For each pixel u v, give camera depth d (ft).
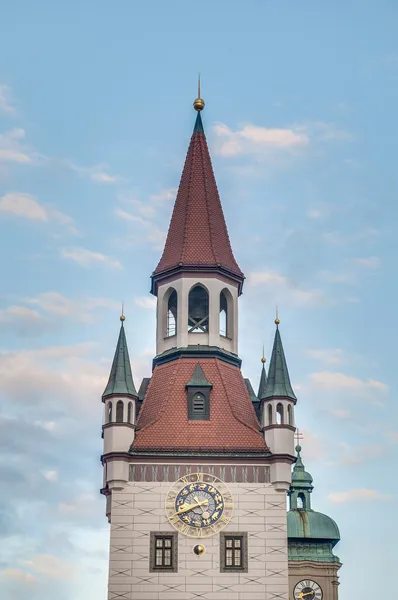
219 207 431.43
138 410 398.01
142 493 380.17
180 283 413.18
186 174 435.12
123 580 372.99
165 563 374.84
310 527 539.70
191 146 440.04
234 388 403.54
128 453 382.83
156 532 377.30
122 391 388.37
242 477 382.83
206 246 418.31
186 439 386.93
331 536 539.29
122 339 399.03
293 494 553.23
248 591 372.79
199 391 396.37
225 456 383.65
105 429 386.32
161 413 393.09
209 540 376.89
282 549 376.48
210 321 410.31
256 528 378.32
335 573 536.42
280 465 382.83
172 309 418.10
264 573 374.43
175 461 383.45
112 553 375.45
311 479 554.46
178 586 372.79
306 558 535.60
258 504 380.37
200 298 415.64
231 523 378.53
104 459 385.29
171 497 380.17
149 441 386.11
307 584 533.96
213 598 371.76
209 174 435.12
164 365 408.87
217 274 414.21
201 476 382.42
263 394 394.32
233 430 390.21
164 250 423.64
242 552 376.27
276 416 388.78
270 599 371.97
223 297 418.31
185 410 394.11
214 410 394.73
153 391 402.72
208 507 379.55
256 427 392.88
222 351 408.67
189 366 404.77
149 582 372.99
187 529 377.50
